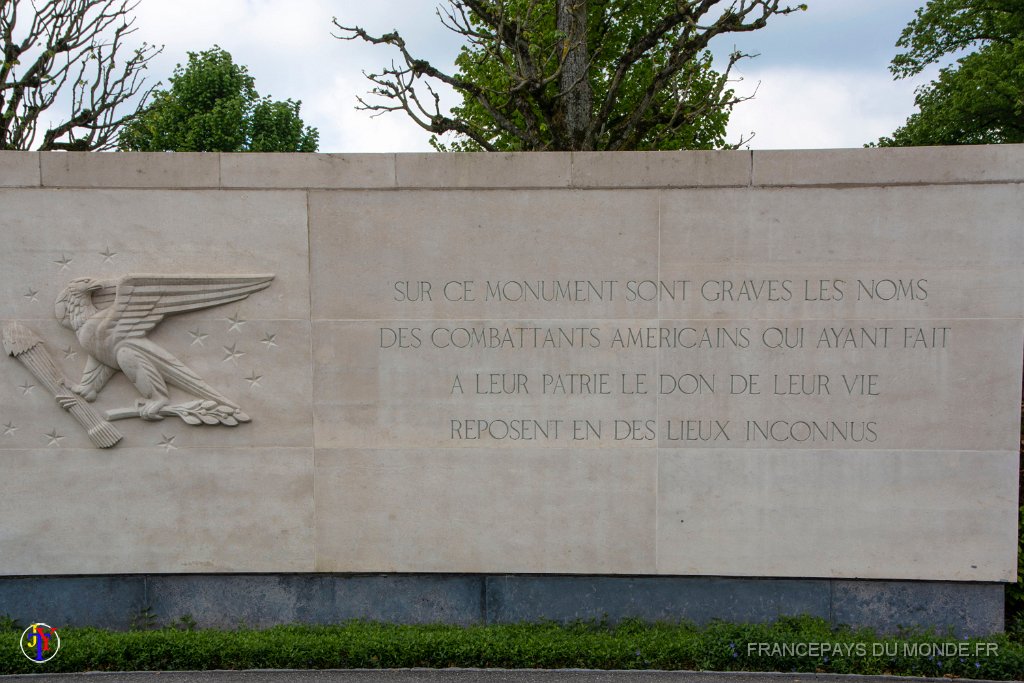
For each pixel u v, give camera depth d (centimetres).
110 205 612
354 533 635
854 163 596
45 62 1077
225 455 631
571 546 631
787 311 608
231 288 616
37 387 624
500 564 633
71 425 627
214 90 2852
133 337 615
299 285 620
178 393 627
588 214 612
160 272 617
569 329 620
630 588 634
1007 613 634
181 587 641
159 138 2702
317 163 614
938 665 562
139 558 635
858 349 606
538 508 630
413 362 625
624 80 1252
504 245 616
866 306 603
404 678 556
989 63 1867
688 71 1167
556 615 636
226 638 593
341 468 631
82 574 636
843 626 621
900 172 593
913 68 2188
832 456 613
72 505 632
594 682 549
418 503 632
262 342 623
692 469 621
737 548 623
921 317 600
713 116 1349
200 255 618
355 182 614
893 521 612
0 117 1049
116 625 640
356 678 556
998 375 597
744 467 619
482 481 630
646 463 623
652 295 614
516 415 626
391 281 621
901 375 605
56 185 609
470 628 619
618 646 579
